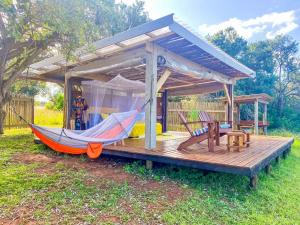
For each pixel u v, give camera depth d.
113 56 6.05
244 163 3.80
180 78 8.54
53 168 4.54
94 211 2.82
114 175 4.24
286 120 19.53
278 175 4.95
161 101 10.78
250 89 20.17
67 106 7.82
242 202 3.36
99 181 3.87
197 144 6.01
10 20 3.22
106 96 8.27
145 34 4.54
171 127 12.91
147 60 4.98
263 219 2.84
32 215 2.67
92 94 8.11
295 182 4.58
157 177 4.16
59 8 3.46
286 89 22.14
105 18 4.55
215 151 4.96
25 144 6.75
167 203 3.12
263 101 12.38
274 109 20.45
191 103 12.52
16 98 10.52
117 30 7.49
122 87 8.41
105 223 2.54
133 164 4.80
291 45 22.03
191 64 6.30
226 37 21.27
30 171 4.26
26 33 3.85
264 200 3.50
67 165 4.80
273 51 22.38
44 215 2.68
